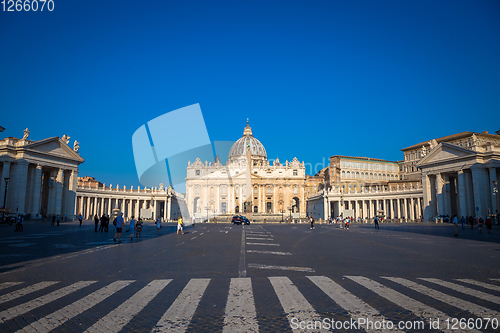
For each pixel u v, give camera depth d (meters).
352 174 133.00
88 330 6.75
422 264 14.82
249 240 28.48
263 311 7.88
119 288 10.19
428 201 73.38
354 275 12.20
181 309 8.04
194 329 6.78
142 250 20.38
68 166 69.31
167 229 47.81
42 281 11.22
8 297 9.18
